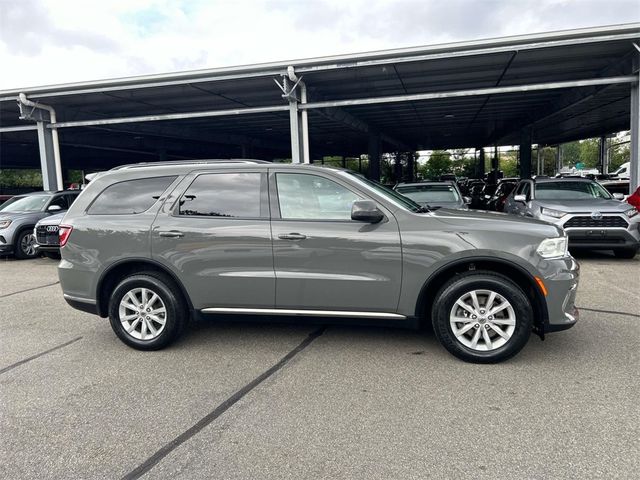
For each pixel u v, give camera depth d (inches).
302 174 175.6
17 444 119.0
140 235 179.8
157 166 190.4
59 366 170.1
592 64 495.2
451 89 613.6
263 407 135.0
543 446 111.5
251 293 173.6
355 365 163.3
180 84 502.6
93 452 114.7
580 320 205.8
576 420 122.9
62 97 562.9
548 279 155.5
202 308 179.0
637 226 334.0
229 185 180.1
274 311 174.1
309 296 169.6
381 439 116.6
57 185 611.5
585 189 395.5
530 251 156.3
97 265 184.5
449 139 1323.8
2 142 998.4
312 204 172.7
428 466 105.2
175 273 177.6
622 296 245.6
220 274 174.4
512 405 131.7
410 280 162.4
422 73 518.6
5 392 149.0
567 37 397.4
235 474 104.6
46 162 601.3
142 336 183.2
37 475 106.2
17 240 441.1
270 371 160.4
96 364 171.3
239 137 1086.4
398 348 178.2
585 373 151.3
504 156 2432.3
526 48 407.5
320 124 866.8
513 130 1020.5
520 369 155.7
